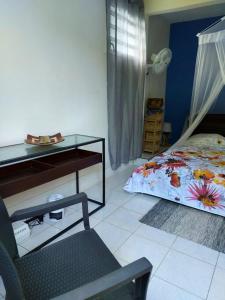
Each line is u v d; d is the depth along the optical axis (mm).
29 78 2004
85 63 2588
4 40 1767
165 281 1505
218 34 2736
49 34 2113
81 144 2107
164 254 1760
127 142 3459
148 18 3570
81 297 700
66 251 1171
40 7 1988
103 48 2822
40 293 945
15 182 1574
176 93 4695
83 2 2416
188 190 2375
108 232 2025
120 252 1777
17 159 1608
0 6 1698
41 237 1950
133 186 2725
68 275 1034
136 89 3400
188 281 1508
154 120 4117
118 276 764
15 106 1936
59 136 2189
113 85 2922
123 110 3240
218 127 4062
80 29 2443
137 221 2205
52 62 2191
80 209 2412
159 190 2561
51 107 2270
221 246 1854
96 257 1137
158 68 3689
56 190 2484
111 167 3324
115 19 2738
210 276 1552
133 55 3191
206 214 2330
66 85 2395
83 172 2850
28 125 2074
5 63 1801
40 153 1752
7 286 733
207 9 3689
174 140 4797
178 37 4449
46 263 1096
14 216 1119
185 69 4496
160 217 2275
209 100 3342
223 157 2867
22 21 1865
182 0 3006
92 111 2824
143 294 869
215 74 3215
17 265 1076
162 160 2748
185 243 1891
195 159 2758
